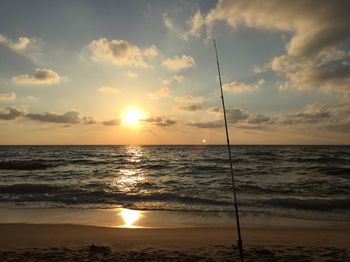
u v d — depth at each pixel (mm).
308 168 30078
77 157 51812
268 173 26375
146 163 38656
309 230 8945
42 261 6055
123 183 20359
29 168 31703
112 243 7539
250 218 10719
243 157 48469
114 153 68500
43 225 9562
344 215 11164
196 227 9445
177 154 63188
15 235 8352
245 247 7023
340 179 22375
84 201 14039
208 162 39438
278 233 8547
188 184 19969
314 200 13383
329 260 5988
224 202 13562
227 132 4867
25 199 14438
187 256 6316
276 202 13273
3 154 61062
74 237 8156
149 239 7914
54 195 15398
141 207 12680
